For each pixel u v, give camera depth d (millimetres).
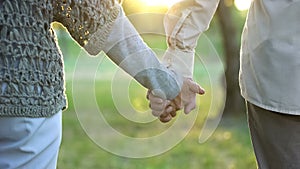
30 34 1751
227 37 11109
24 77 1740
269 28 2240
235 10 11539
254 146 2434
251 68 2332
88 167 7289
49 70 1797
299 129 2270
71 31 1876
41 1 1767
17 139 1769
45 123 1808
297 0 2172
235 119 10727
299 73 2203
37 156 1817
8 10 1726
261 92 2297
